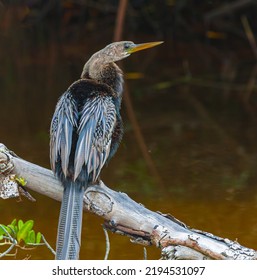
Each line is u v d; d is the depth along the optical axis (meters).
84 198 7.04
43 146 13.58
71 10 22.91
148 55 20.64
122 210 7.08
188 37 21.84
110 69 8.04
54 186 7.14
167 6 22.36
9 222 10.13
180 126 15.09
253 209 10.61
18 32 22.08
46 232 9.77
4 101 16.61
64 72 18.73
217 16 21.80
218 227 9.98
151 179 11.91
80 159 6.84
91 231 9.91
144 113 15.98
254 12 21.55
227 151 13.42
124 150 13.57
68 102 7.24
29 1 23.06
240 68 19.44
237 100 16.95
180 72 19.08
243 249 6.90
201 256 6.92
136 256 9.16
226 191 11.35
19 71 18.95
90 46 21.11
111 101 7.38
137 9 22.66
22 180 7.02
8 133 14.34
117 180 11.89
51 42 21.44
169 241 6.95
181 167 12.58
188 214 10.45
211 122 15.34
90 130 6.99
